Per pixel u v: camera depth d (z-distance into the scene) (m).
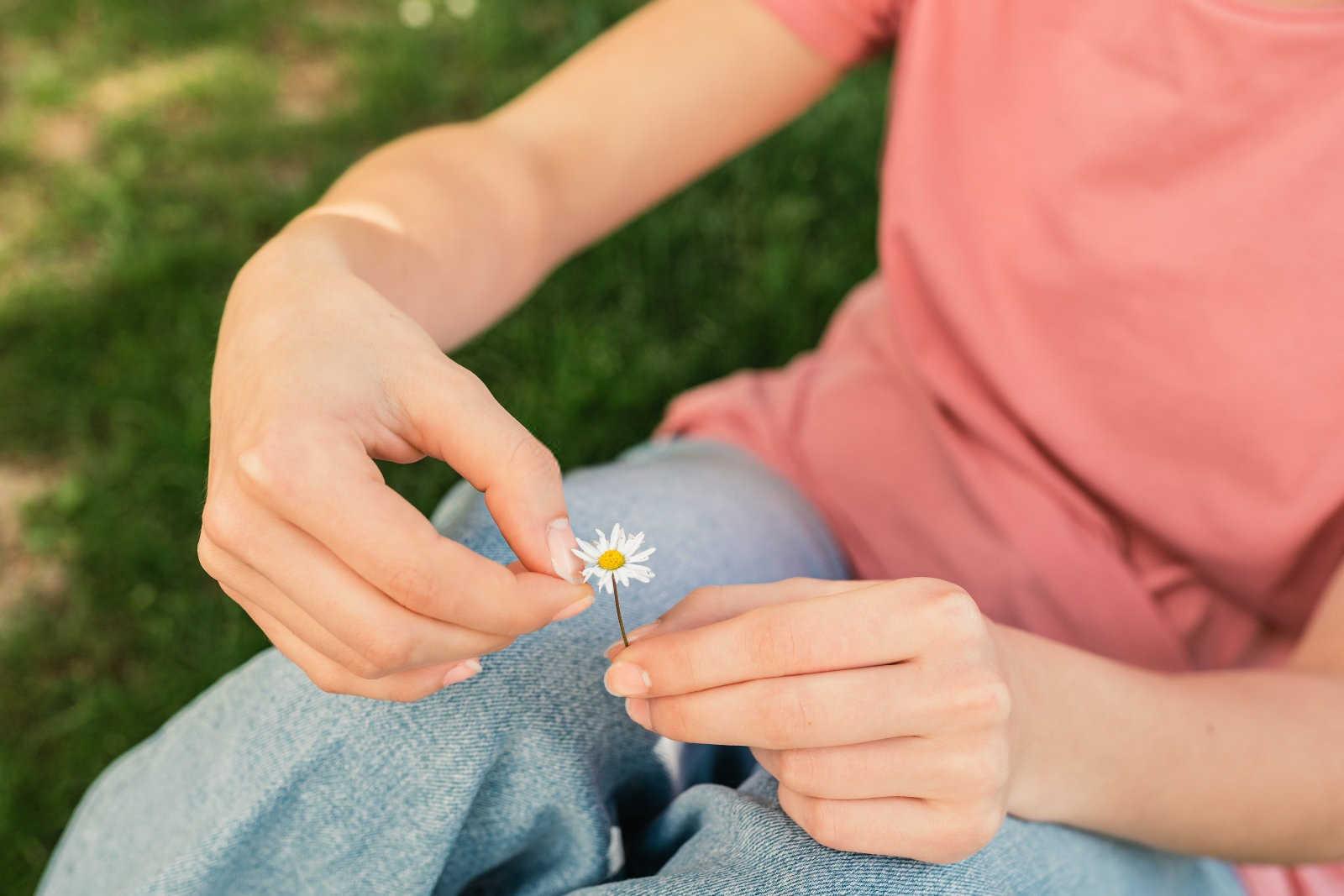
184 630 1.22
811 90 0.85
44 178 1.77
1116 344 0.77
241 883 0.68
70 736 1.13
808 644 0.61
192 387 1.45
